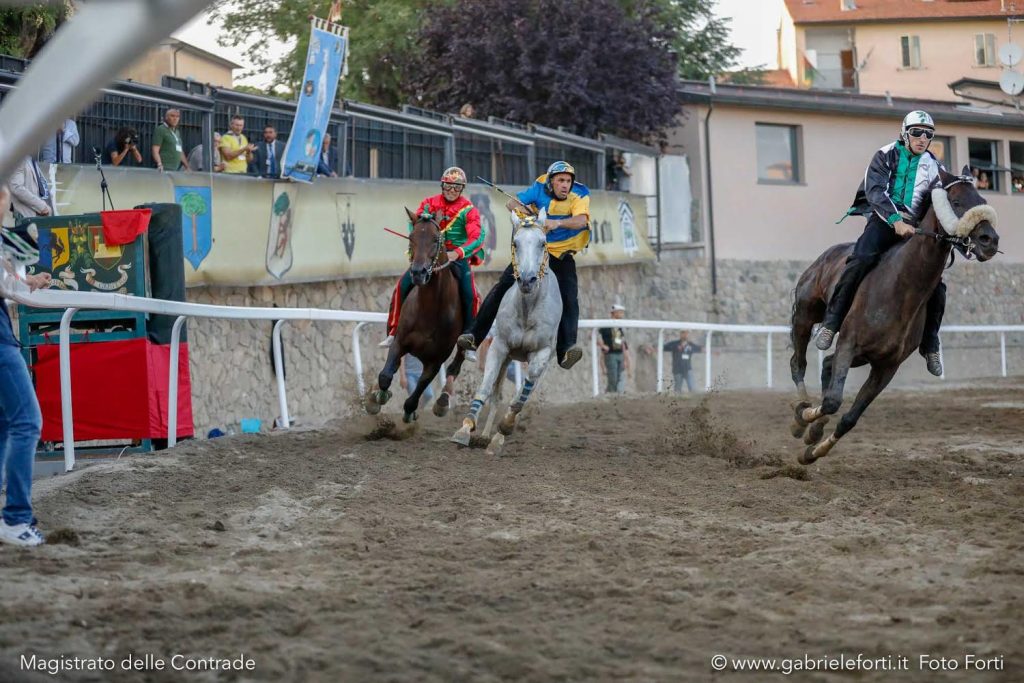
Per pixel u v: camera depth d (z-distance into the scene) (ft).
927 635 13.76
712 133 89.81
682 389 69.21
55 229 27.71
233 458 27.12
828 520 20.85
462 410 40.70
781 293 91.86
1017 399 53.36
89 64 8.66
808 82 151.64
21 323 27.68
